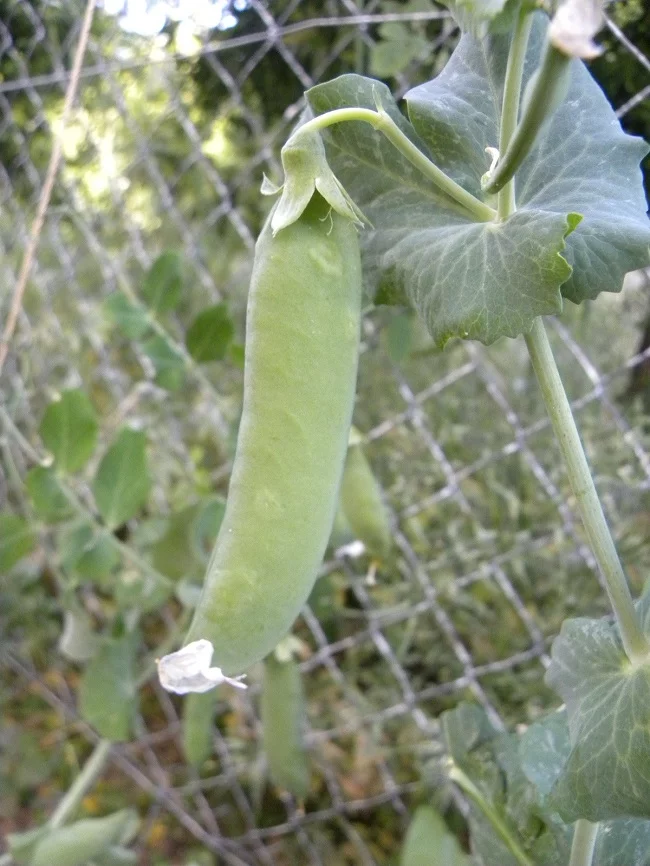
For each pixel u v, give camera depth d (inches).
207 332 11.9
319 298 4.5
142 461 11.9
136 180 18.7
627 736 4.7
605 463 11.5
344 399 4.7
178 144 17.4
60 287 19.4
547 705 11.6
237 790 15.1
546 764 6.6
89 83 15.9
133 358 21.5
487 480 13.1
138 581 12.8
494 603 13.1
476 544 12.8
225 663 4.7
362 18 10.2
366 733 13.5
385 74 10.0
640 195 5.3
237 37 13.0
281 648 10.6
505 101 4.4
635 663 4.8
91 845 11.8
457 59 5.7
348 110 4.6
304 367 4.5
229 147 15.9
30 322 20.1
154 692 18.4
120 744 17.1
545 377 4.7
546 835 6.6
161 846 15.6
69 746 16.8
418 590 13.0
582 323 11.3
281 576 4.6
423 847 6.5
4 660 17.7
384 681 14.1
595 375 10.0
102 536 12.0
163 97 17.1
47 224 18.0
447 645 13.3
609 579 4.7
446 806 12.1
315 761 14.0
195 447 18.6
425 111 5.4
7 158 19.7
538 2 4.0
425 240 5.2
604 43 8.3
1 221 19.9
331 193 4.5
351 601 15.4
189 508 11.7
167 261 12.0
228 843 15.1
